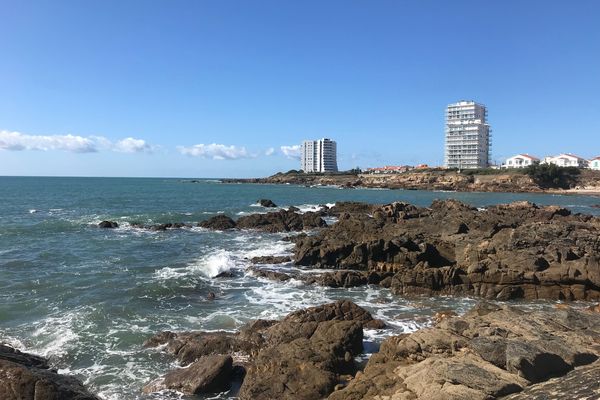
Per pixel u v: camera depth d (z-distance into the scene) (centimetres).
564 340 1288
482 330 1365
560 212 5622
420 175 16238
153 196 10812
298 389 1272
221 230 4919
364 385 1191
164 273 2817
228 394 1370
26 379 1175
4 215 5988
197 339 1688
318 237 3300
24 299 2231
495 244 2894
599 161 17188
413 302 2352
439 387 1056
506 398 982
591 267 2400
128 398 1351
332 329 1608
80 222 5259
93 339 1761
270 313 2123
